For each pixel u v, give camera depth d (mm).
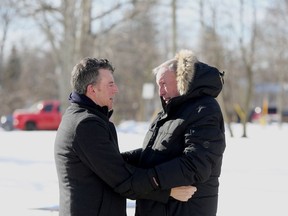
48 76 43750
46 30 21406
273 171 9172
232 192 7398
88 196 3467
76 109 3559
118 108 48125
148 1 22203
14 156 10891
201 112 3525
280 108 41344
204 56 27609
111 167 3457
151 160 3668
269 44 32812
